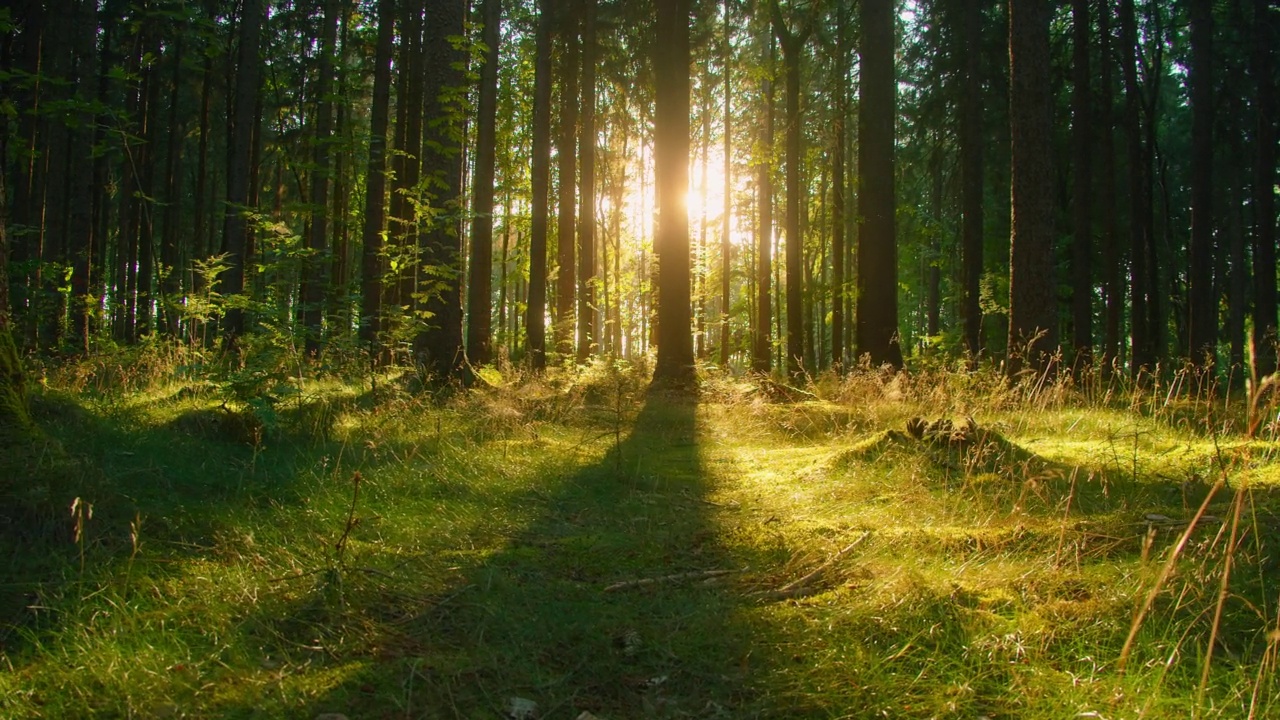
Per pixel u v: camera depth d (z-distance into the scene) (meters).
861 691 2.55
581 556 4.04
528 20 23.09
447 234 10.28
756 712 2.46
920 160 26.39
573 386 12.00
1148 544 2.20
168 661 2.53
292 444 6.04
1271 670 2.46
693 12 19.34
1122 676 2.55
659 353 13.30
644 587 3.61
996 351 21.12
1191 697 2.40
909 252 29.31
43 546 3.20
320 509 4.38
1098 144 21.47
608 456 6.85
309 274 11.05
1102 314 27.98
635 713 2.48
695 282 27.72
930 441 6.10
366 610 3.11
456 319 10.28
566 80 20.41
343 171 18.33
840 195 22.53
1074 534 3.92
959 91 20.00
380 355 9.03
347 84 16.77
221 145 28.09
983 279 18.23
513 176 27.17
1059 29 22.91
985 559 3.79
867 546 4.05
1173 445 6.35
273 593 3.10
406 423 7.18
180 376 7.62
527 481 5.70
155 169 25.72
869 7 13.19
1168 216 24.23
